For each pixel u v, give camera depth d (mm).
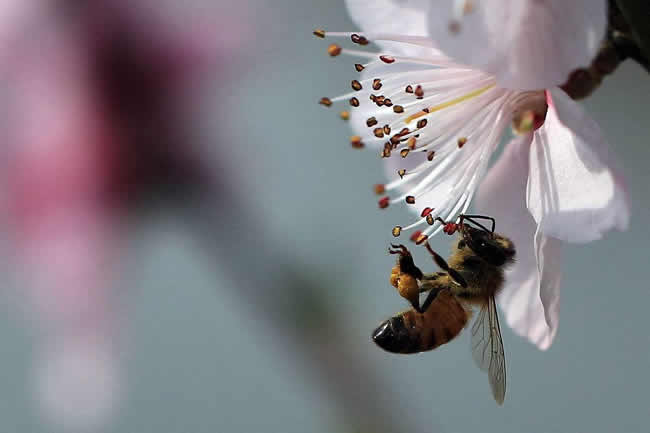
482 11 228
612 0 234
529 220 249
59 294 284
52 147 278
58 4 275
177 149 283
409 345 251
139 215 283
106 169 280
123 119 279
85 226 282
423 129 245
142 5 276
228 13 283
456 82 245
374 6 241
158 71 280
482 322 249
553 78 229
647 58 230
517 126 243
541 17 227
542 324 249
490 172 249
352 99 246
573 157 235
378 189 247
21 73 276
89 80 277
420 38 241
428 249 248
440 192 247
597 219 233
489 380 247
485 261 248
